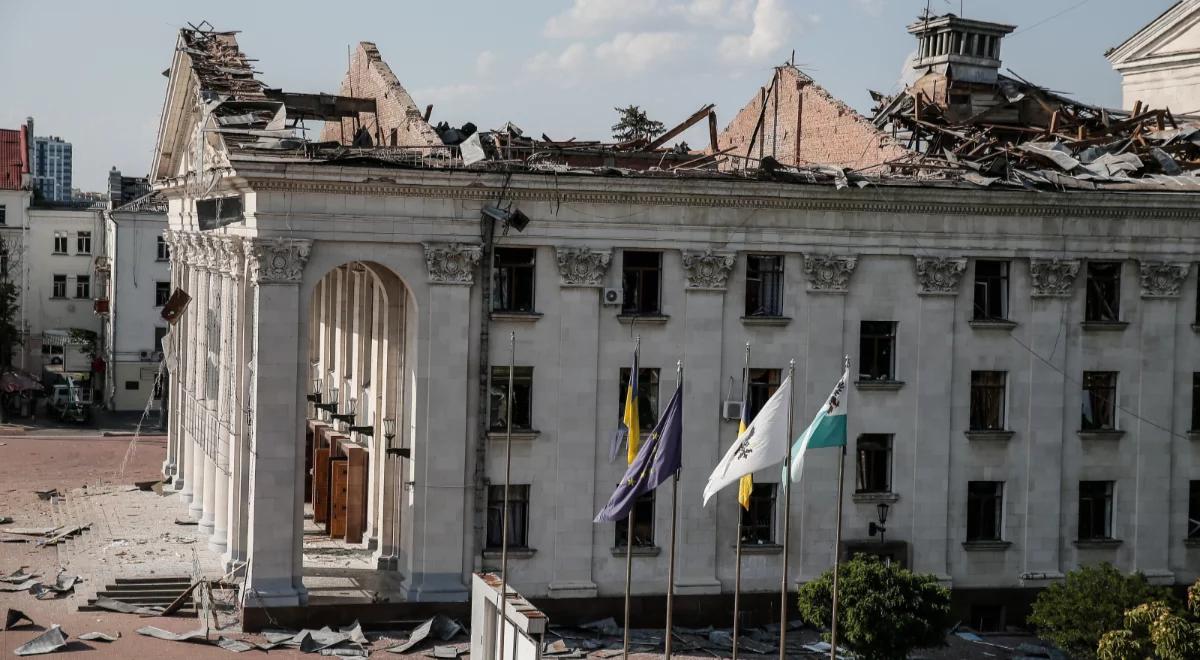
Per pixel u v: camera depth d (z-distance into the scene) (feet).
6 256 478.18
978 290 232.12
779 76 280.72
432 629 209.67
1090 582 203.72
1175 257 236.02
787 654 210.59
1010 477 232.94
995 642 223.92
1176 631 179.01
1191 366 239.30
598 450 221.05
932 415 229.45
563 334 219.20
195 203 241.14
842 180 221.05
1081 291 234.17
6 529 267.59
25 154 488.02
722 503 224.74
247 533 223.10
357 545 250.16
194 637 200.85
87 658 192.13
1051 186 230.07
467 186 211.20
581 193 216.13
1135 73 300.81
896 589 195.11
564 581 220.23
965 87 282.97
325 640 203.31
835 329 226.58
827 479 226.58
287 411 208.74
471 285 214.28
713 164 267.18
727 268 222.48
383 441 237.66
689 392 222.69
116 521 266.77
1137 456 237.25
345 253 209.97
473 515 217.15
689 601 222.89
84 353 479.00
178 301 251.60
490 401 218.38
